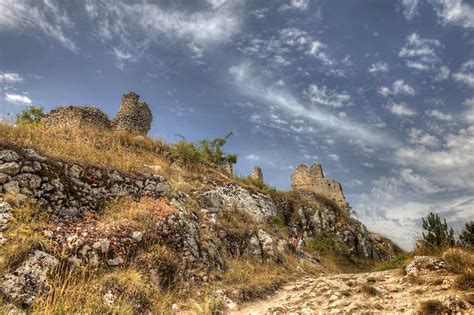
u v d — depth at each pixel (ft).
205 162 95.55
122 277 24.99
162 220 34.73
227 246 44.16
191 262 33.81
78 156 39.96
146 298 24.84
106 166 38.86
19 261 21.22
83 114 84.33
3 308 18.19
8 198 26.45
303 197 124.67
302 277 48.11
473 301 21.77
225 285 34.12
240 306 30.73
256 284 36.70
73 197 31.60
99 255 25.67
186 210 43.11
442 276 29.94
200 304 27.76
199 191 55.36
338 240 103.35
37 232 24.41
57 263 22.71
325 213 117.70
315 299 31.68
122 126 96.94
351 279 39.27
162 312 24.34
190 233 37.32
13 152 29.91
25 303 19.26
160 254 30.14
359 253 108.06
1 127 38.22
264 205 79.15
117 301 22.71
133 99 101.60
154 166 61.16
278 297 35.63
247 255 46.44
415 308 22.38
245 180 107.34
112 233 28.40
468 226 36.83
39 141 39.17
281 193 120.57
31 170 29.78
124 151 63.82
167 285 28.66
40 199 28.78
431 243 39.17
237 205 61.82
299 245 74.95
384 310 23.71
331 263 85.61
